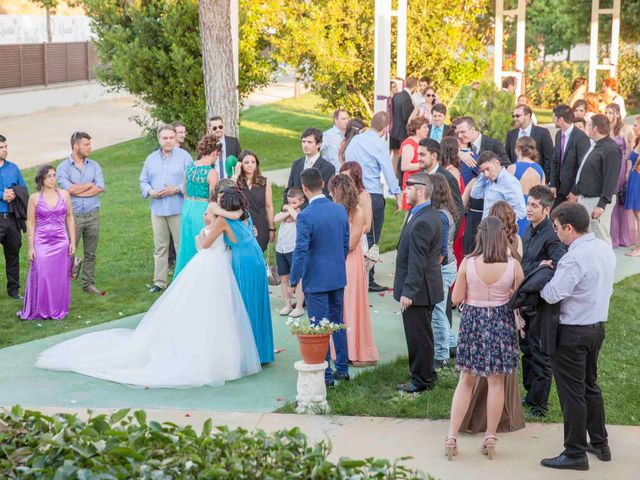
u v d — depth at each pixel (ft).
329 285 23.17
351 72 65.82
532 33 108.47
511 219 21.13
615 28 65.46
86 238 33.45
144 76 63.26
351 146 32.40
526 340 22.11
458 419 19.03
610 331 27.68
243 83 67.51
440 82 68.33
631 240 38.93
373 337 27.63
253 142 76.23
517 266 19.03
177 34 61.36
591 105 46.47
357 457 19.08
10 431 13.99
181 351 24.50
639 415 21.42
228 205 24.95
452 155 28.66
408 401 22.27
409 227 22.29
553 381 23.75
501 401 18.95
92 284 33.99
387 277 35.17
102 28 65.41
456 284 19.26
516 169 28.63
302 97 120.78
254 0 65.87
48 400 22.85
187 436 13.70
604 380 23.72
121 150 73.51
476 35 71.15
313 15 65.67
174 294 25.22
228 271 25.03
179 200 33.40
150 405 22.48
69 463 12.40
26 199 32.78
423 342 22.65
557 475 18.17
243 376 24.79
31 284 30.53
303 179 23.26
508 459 18.97
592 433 18.95
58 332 29.07
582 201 32.91
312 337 21.59
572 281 17.78
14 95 100.07
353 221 24.80
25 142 78.69
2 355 26.66
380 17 48.52
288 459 12.66
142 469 12.37
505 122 41.04
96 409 22.20
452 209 23.08
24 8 127.54
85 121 96.17
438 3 65.98
